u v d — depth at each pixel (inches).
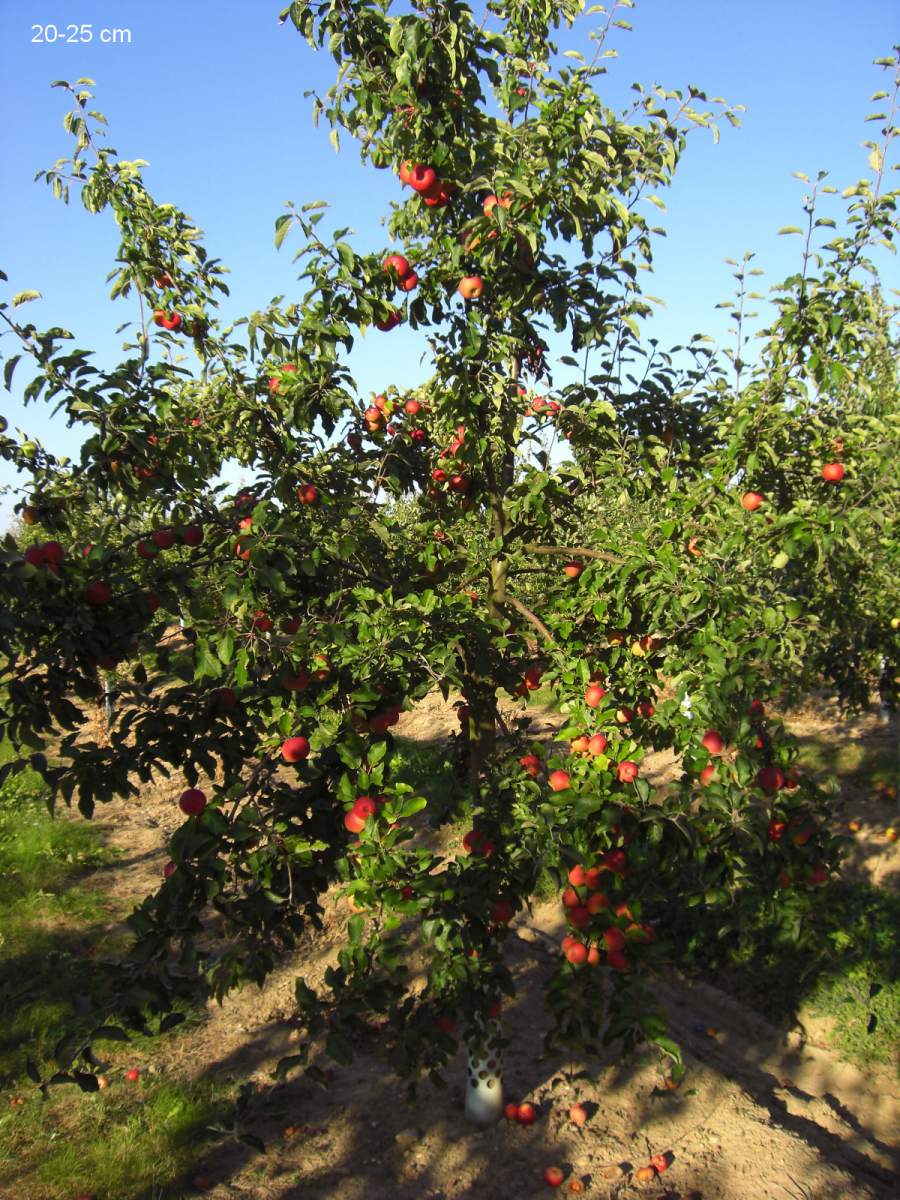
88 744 101.0
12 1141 128.8
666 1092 141.8
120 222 124.7
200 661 97.0
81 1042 91.8
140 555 106.3
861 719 350.6
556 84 118.2
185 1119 134.3
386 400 135.2
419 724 370.0
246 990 169.6
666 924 184.7
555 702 116.2
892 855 215.2
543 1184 124.3
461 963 103.4
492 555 125.3
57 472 112.3
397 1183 124.3
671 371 129.6
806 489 122.9
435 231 120.9
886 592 198.8
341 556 111.9
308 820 103.9
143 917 93.0
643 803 97.1
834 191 109.6
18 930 182.2
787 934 106.7
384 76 114.1
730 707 99.6
